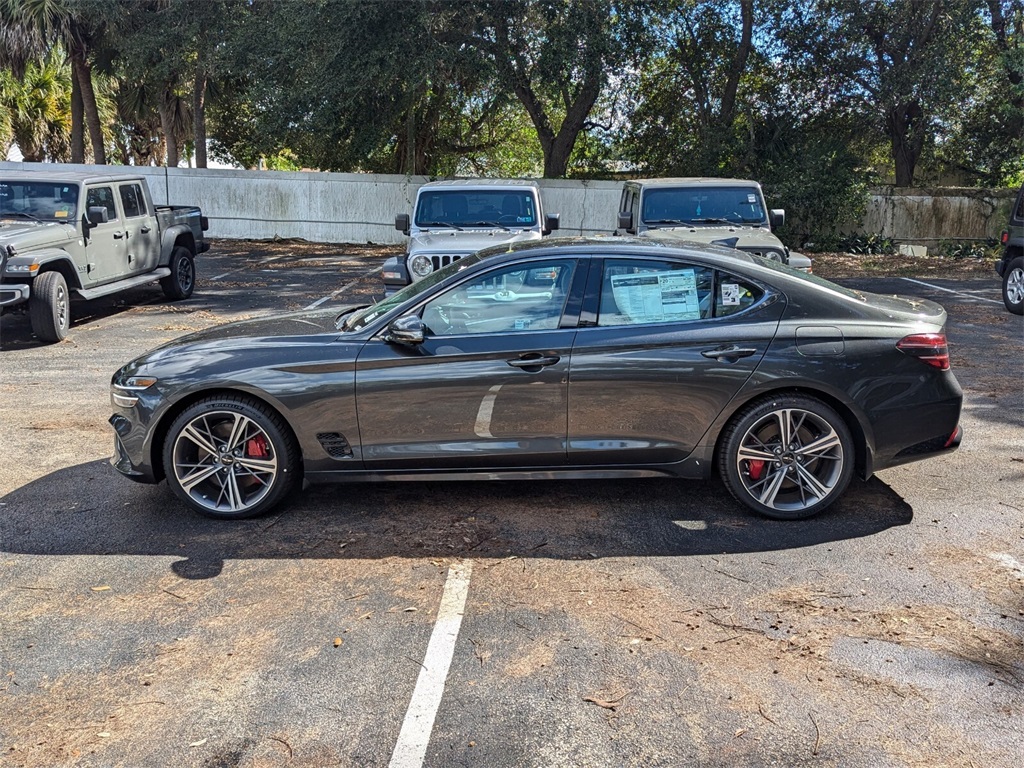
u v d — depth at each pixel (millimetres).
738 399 4770
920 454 4922
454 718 3184
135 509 5199
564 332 4809
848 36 20250
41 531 4883
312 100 18969
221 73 22594
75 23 23781
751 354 4746
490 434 4867
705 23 21266
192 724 3166
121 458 5105
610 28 18906
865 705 3240
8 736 3113
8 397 7766
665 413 4812
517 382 4777
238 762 2961
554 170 23000
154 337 10539
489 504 5219
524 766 2924
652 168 24516
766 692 3324
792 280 4914
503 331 4855
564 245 5000
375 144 20938
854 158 20875
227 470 4980
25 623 3893
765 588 4148
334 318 5477
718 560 4449
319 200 23500
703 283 4875
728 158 21828
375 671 3490
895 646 3635
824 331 4773
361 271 17703
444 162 26422
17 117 29734
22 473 5836
